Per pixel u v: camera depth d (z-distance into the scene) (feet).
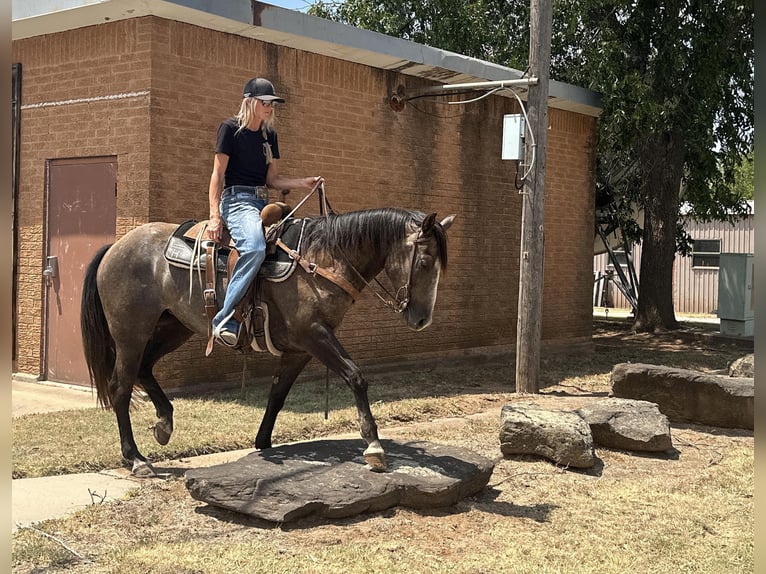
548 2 32.94
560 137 46.62
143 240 19.72
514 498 18.83
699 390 27.32
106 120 29.63
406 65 36.22
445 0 64.23
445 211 40.06
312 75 33.71
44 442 21.97
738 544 15.92
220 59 30.40
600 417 24.22
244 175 18.60
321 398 29.91
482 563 14.43
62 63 31.14
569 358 45.47
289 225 18.49
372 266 17.53
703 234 94.94
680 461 23.18
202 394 29.68
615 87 49.55
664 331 57.62
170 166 28.94
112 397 19.93
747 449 24.32
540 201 33.19
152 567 13.53
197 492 16.44
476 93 41.09
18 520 15.97
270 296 17.87
